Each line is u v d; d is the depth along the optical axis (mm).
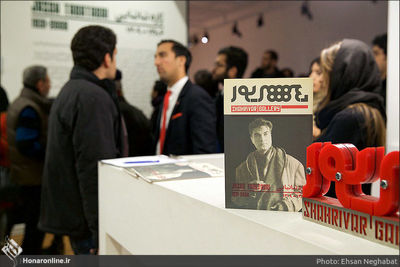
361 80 1566
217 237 879
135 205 1307
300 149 811
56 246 3105
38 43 3229
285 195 831
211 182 1162
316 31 3602
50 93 3266
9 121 3092
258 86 831
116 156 2061
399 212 627
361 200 647
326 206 722
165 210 1102
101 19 3467
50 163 2086
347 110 1492
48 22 3262
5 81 3107
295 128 812
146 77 3664
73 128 1970
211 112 2602
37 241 3090
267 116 829
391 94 2414
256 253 760
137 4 3605
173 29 3775
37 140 3160
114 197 1499
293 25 3771
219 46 3879
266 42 3941
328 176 716
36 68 3209
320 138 1553
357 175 649
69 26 3344
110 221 1558
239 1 3803
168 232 1092
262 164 841
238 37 3912
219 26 3873
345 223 682
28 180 3109
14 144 3090
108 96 2039
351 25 3312
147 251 1232
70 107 1963
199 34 3848
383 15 3070
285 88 813
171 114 2658
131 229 1351
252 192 852
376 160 636
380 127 1492
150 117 3693
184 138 2605
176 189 1063
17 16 3146
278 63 3898
